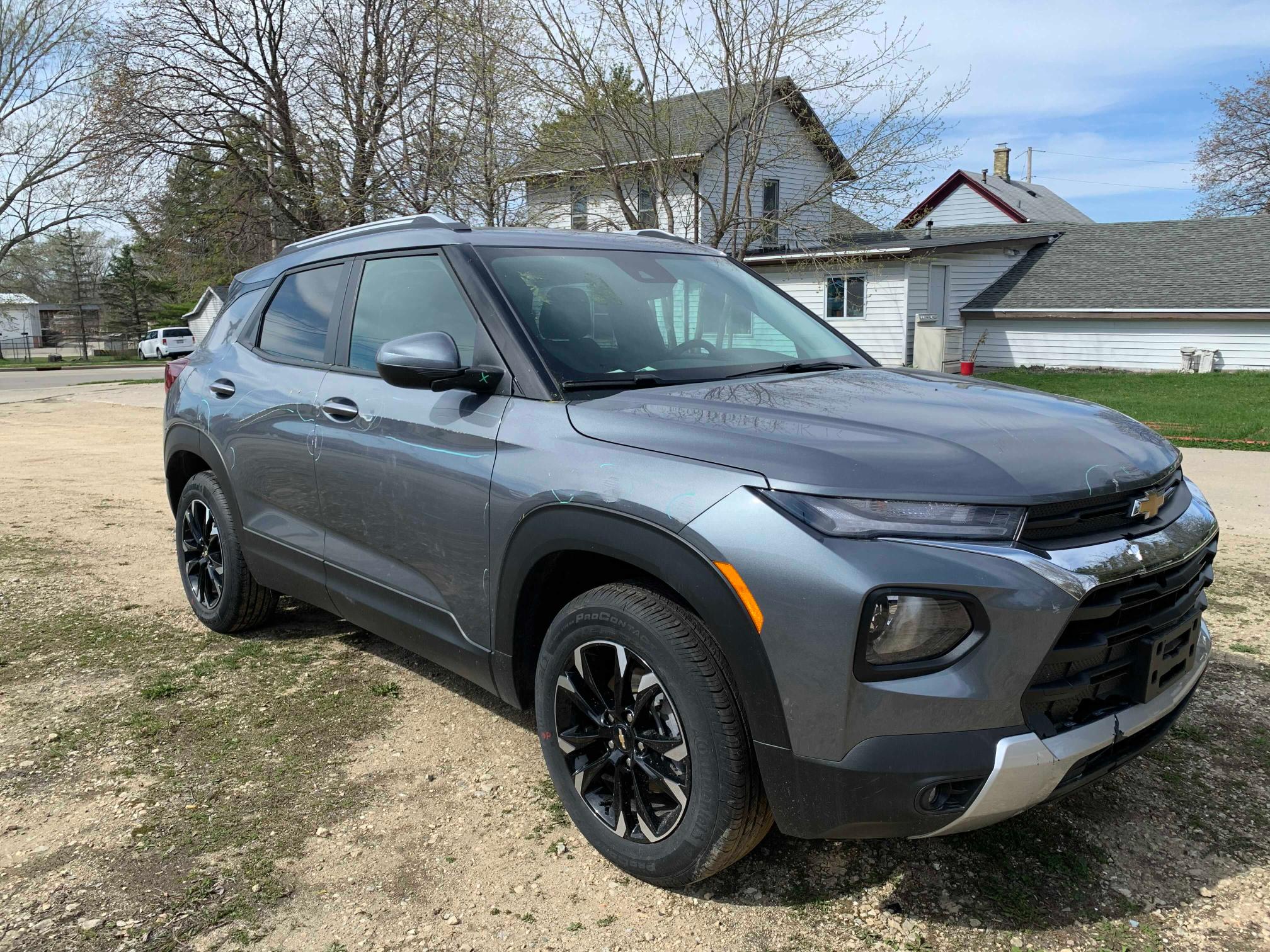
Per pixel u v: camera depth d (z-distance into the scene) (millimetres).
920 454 2305
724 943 2391
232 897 2588
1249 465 9508
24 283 62969
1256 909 2504
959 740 2121
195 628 4758
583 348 3057
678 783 2461
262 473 4016
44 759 3371
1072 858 2742
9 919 2494
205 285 28516
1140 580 2326
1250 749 3387
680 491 2375
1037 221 36188
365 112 19969
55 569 5832
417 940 2414
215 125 23766
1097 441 2553
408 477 3191
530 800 3096
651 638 2441
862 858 2752
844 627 2113
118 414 16859
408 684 4027
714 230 17156
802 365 3426
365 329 3619
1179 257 26000
